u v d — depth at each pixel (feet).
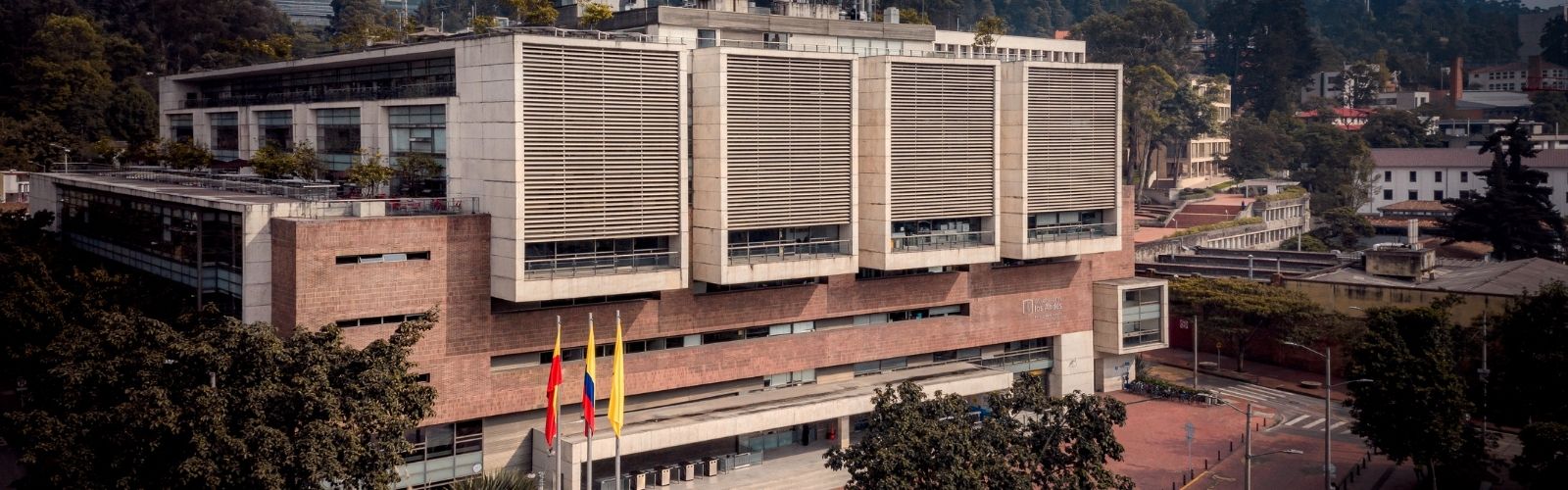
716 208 270.46
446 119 263.29
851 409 288.51
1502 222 556.92
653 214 260.62
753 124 273.54
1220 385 386.73
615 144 253.85
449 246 246.88
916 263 302.86
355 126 300.61
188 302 253.44
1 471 255.29
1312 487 282.56
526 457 264.52
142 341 195.21
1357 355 277.44
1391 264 408.87
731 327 287.28
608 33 271.08
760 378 297.74
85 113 579.07
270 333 193.57
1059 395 356.18
